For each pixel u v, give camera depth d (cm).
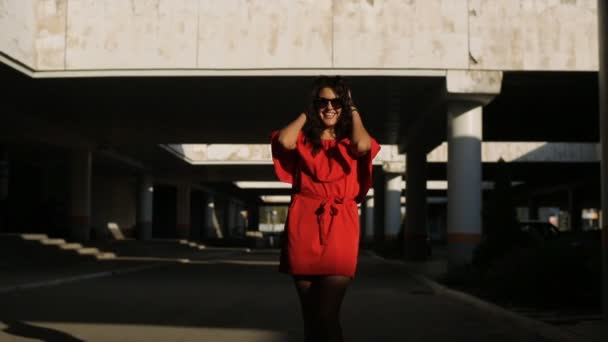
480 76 2023
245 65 2000
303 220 372
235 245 6738
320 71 2009
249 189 7631
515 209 1844
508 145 4244
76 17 2028
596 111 2859
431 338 849
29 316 1027
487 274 1518
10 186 4103
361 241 6669
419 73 2022
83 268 2289
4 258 2288
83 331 874
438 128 2895
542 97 2519
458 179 2167
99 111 2781
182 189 6109
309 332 379
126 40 2017
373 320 1030
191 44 2008
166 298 1341
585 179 5631
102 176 5388
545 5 2019
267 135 3453
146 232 5331
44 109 2730
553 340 816
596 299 1190
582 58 2014
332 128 381
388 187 4466
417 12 2012
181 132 3388
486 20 2020
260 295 1420
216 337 838
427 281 1880
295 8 2002
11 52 1875
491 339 842
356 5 2005
